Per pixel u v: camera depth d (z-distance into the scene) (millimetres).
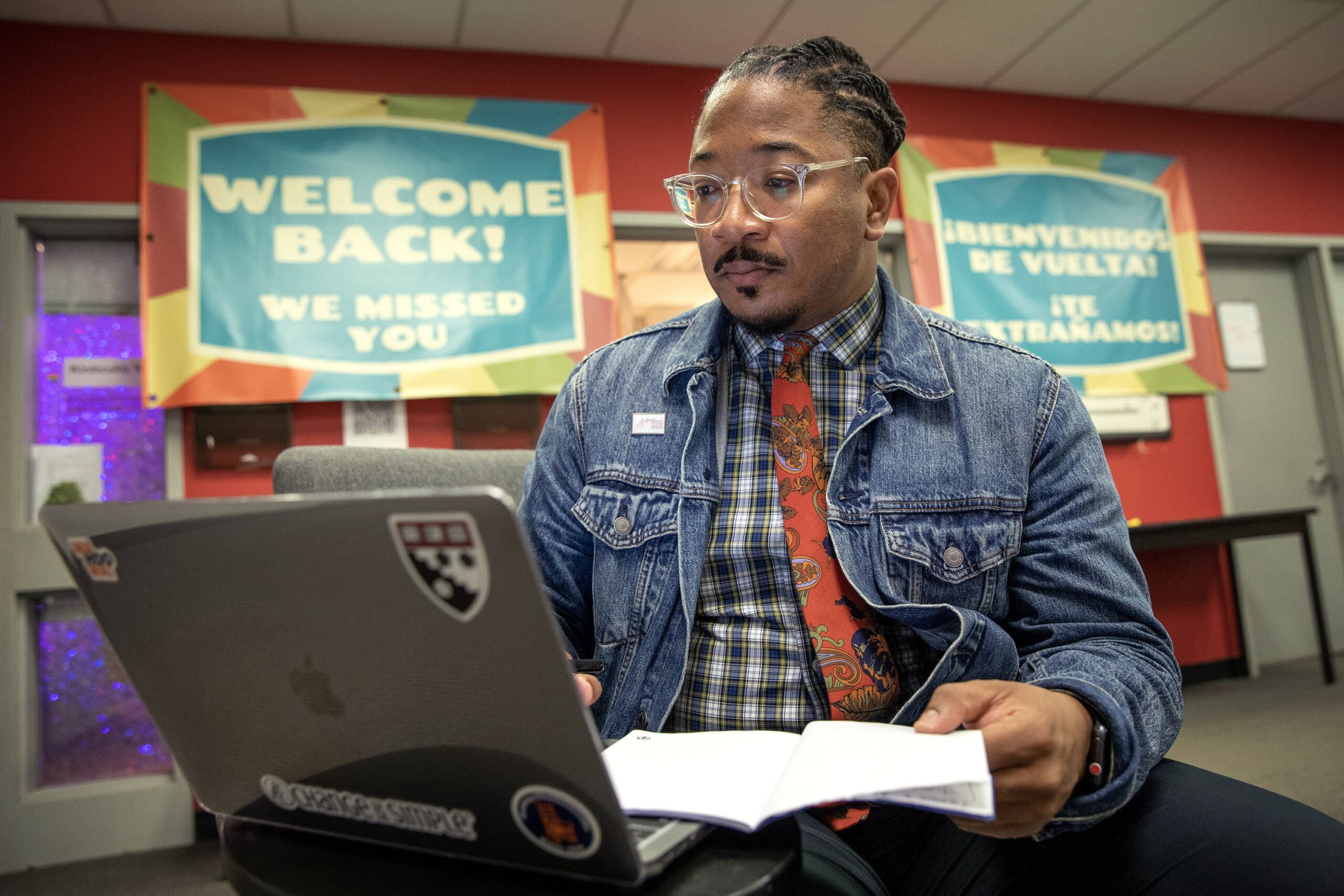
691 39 3137
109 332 2773
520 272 3029
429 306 2934
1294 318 4141
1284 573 3930
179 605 452
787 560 800
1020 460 817
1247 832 565
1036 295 3604
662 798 487
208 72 2854
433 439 2963
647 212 3238
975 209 3578
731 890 407
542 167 3094
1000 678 733
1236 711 3086
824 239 789
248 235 2795
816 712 764
